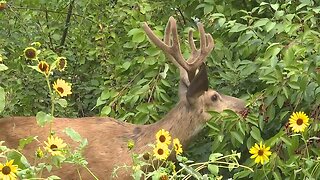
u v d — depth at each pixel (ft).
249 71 11.73
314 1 12.51
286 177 10.79
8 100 12.83
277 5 11.75
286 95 10.94
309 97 10.98
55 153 8.65
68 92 9.06
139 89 12.46
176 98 12.70
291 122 10.14
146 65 12.66
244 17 12.12
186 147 11.44
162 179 8.76
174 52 11.46
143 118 12.26
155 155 9.32
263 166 10.61
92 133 11.27
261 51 11.97
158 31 12.90
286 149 10.96
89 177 11.03
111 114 12.68
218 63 12.50
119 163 11.02
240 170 11.72
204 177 8.71
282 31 11.44
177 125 11.31
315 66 10.87
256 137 11.06
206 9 13.07
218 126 11.21
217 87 12.77
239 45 12.08
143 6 13.70
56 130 11.20
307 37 11.05
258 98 11.27
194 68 11.39
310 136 10.84
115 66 13.38
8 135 11.18
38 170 8.51
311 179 10.06
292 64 10.94
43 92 13.70
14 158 8.51
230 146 11.64
